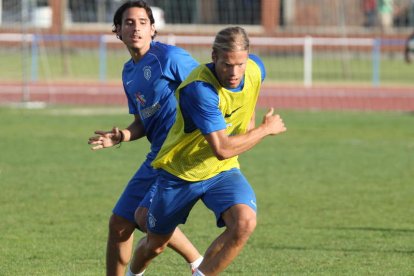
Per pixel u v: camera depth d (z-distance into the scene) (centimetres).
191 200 1534
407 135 4431
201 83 1433
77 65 7931
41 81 6812
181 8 8938
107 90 6419
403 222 2430
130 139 1697
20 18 7588
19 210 2564
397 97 6116
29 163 3438
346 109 5750
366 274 1853
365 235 2261
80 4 8781
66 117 5041
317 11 9675
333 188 2980
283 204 2697
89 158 3597
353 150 3919
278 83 6912
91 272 1877
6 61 7644
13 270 1884
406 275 1845
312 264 1947
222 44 1385
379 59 8556
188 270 1909
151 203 1576
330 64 8388
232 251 1441
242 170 3350
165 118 1650
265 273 1866
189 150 1505
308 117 5238
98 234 2258
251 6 8769
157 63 1642
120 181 3080
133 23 1644
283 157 3700
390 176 3238
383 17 9362
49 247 2108
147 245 1647
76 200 2725
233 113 1486
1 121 4809
